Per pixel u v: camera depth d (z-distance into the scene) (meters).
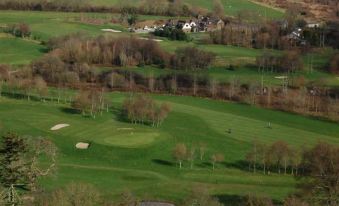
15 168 146.12
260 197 162.12
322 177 151.00
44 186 176.00
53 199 132.25
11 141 149.00
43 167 196.00
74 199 135.62
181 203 164.50
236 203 176.88
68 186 152.12
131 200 154.62
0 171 145.38
